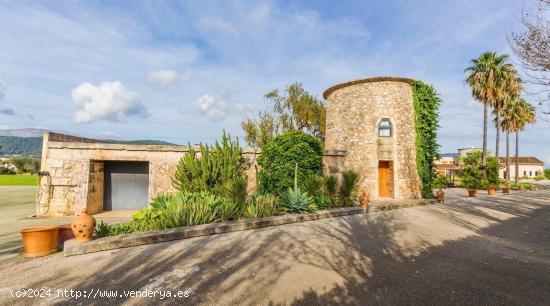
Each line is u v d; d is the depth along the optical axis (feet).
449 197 60.59
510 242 24.14
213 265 16.29
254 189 40.11
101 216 36.94
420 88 54.54
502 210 43.01
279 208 31.01
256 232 24.48
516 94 77.56
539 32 17.87
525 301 12.50
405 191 51.21
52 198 36.83
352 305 11.80
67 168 37.40
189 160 35.24
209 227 23.30
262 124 82.99
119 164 42.19
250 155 41.27
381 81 53.67
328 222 29.53
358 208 35.47
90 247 18.10
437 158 55.67
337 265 16.69
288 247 20.10
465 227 29.78
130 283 13.66
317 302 12.03
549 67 17.87
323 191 37.29
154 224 23.04
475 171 87.30
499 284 14.39
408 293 13.05
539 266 17.65
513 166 188.65
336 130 58.54
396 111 52.60
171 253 18.25
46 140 37.37
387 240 22.86
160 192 39.17
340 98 58.18
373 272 15.67
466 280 14.80
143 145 39.45
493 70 75.92
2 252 18.90
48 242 18.08
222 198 30.12
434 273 15.71
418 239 23.58
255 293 12.79
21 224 30.86
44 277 14.32
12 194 64.44
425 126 53.93
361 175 52.29
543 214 40.60
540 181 170.30
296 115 83.97
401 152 51.75
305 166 37.45
